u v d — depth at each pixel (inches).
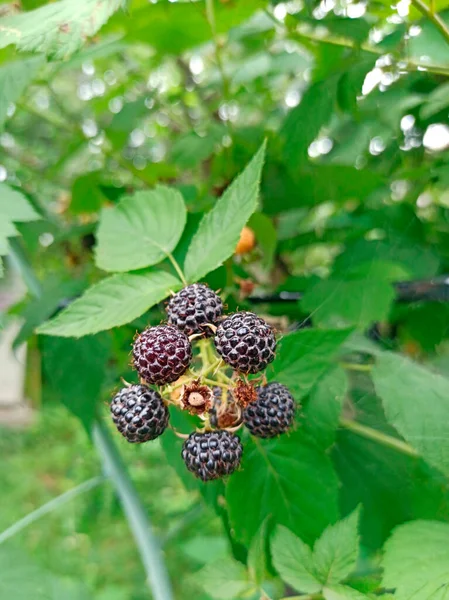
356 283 6.1
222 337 4.1
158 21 7.2
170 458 5.6
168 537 6.2
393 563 4.3
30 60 6.3
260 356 4.0
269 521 4.9
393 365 5.3
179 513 10.9
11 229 5.0
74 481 22.4
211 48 9.7
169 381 4.1
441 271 7.2
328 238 7.9
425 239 7.0
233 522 5.0
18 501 22.1
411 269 6.8
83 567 17.7
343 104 6.3
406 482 6.0
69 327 4.5
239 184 4.9
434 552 4.3
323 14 6.6
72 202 8.7
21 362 8.5
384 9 6.9
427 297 6.7
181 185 7.9
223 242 4.8
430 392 5.0
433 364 7.2
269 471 5.1
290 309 6.9
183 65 10.2
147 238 5.1
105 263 5.0
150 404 4.1
